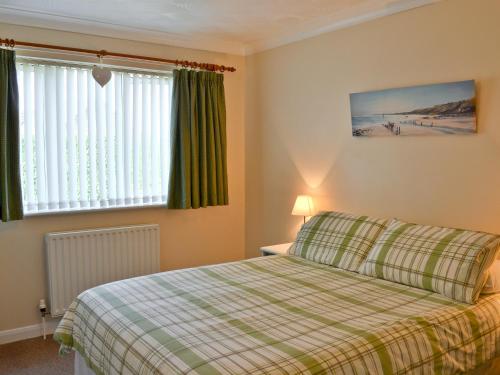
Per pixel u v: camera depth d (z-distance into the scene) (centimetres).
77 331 240
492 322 226
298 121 395
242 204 459
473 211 277
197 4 315
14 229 334
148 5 315
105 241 363
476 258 235
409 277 256
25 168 337
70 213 355
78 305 248
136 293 246
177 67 401
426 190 301
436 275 244
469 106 272
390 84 319
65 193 354
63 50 341
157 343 183
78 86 354
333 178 366
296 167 400
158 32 382
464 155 279
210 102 409
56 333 249
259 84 432
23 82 332
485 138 269
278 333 191
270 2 313
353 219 318
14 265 336
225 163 424
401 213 318
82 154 360
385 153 325
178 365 165
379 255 277
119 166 379
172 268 414
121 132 379
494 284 240
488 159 268
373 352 180
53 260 339
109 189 375
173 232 413
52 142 347
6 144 318
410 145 309
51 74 343
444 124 287
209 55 422
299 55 389
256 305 227
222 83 418
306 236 333
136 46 379
